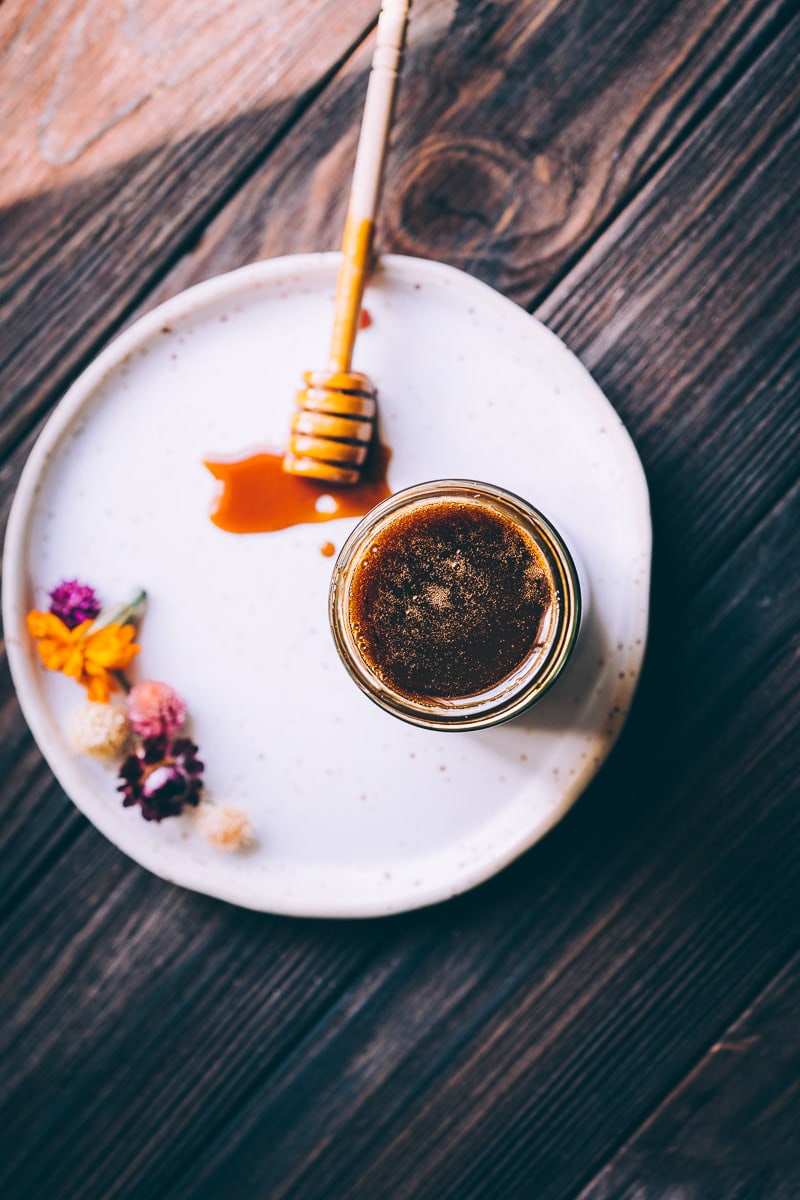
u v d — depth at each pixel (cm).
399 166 40
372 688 36
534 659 35
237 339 39
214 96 40
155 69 40
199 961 42
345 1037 42
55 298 41
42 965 42
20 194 41
